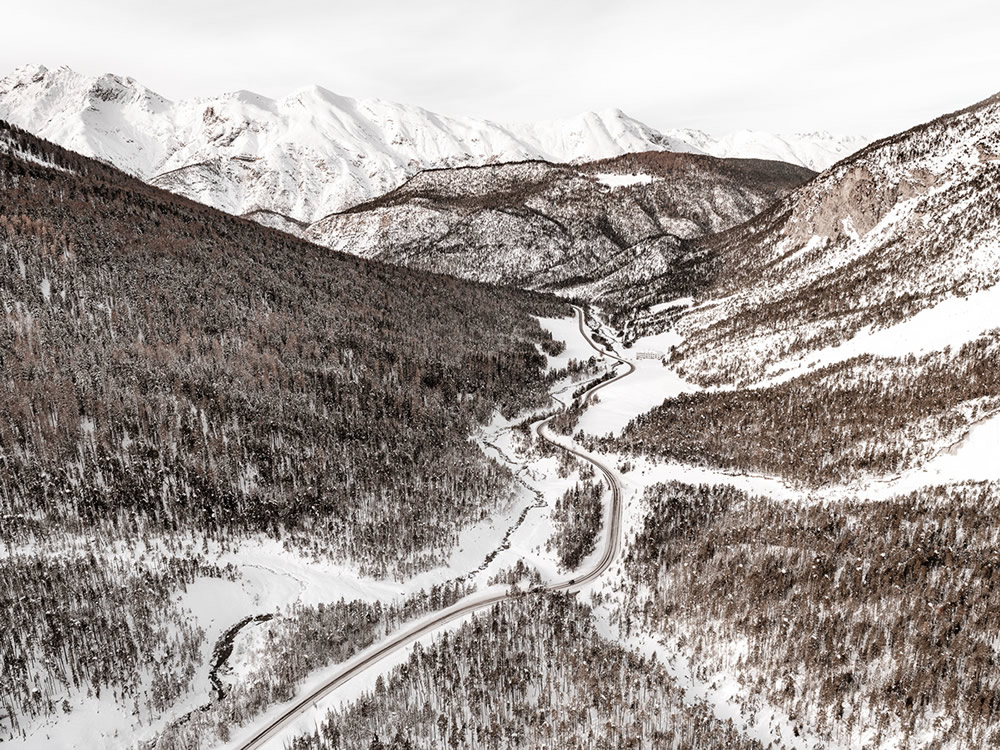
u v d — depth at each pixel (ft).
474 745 201.46
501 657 236.43
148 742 209.97
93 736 205.26
